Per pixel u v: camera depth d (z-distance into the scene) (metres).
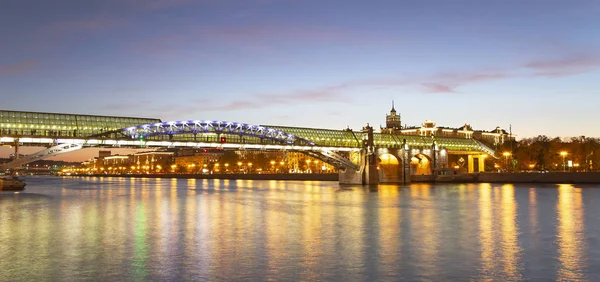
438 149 187.50
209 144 130.38
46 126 115.44
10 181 130.50
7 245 37.25
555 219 53.72
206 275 28.27
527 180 165.00
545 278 27.66
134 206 72.88
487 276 28.05
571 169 184.88
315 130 162.50
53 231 44.66
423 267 30.09
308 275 28.25
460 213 60.62
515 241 39.00
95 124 123.19
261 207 70.38
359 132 172.88
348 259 32.22
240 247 36.31
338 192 113.19
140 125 122.88
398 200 84.44
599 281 27.06
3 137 102.94
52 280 27.28
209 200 86.38
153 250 35.19
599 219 53.62
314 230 45.09
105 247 36.41
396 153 169.25
